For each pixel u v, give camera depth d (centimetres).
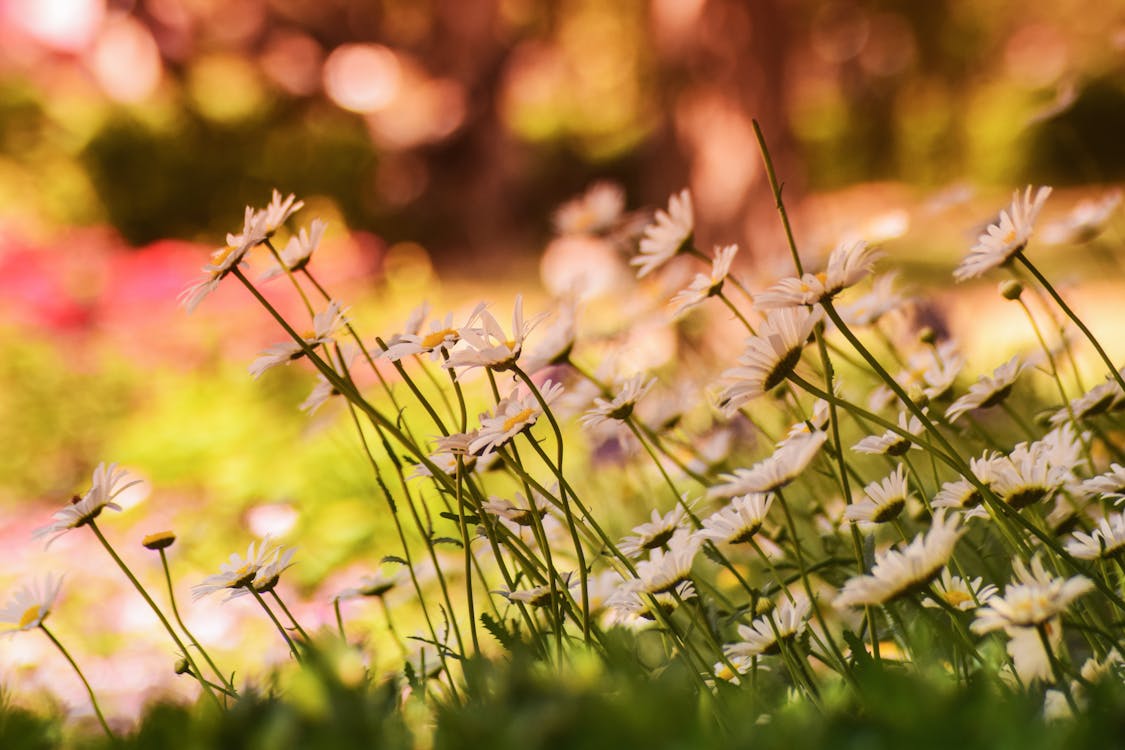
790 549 257
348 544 480
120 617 433
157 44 1675
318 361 201
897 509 187
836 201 2206
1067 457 204
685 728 136
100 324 838
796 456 178
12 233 1122
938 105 2361
